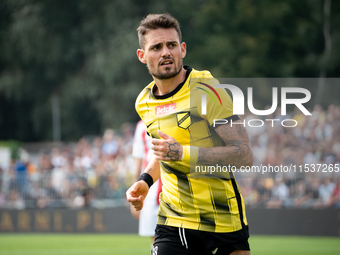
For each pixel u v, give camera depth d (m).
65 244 12.42
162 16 4.11
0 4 39.75
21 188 16.09
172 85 4.19
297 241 12.09
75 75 37.22
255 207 13.05
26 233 15.70
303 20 34.16
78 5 36.91
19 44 36.88
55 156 19.39
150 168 4.65
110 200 15.58
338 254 9.73
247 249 4.20
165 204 4.35
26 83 37.62
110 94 34.41
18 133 40.88
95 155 19.08
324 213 12.74
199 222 4.14
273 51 33.94
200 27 35.84
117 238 13.86
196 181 4.11
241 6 34.41
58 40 36.72
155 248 4.32
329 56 32.16
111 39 34.88
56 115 36.47
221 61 32.97
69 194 15.81
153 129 4.29
